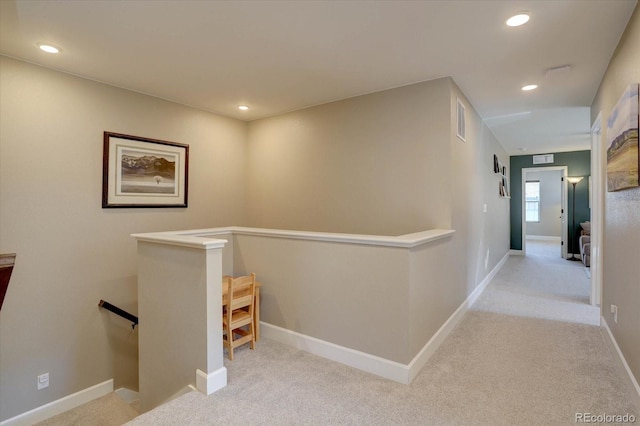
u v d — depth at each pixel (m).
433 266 2.76
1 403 2.70
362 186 3.69
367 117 3.64
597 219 4.06
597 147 4.02
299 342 2.88
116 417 2.97
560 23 2.28
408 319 2.31
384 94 3.53
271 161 4.52
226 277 3.17
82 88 3.18
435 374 2.44
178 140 3.96
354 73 3.12
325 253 2.71
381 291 2.42
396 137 3.45
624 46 2.36
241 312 2.93
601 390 2.23
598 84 3.39
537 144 6.81
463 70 3.04
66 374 3.05
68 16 2.20
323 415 1.98
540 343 2.98
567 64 2.93
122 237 3.45
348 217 3.79
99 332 3.27
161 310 2.58
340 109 3.85
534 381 2.34
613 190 2.54
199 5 2.09
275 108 4.19
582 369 2.51
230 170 4.58
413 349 2.38
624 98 2.12
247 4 2.08
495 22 2.28
